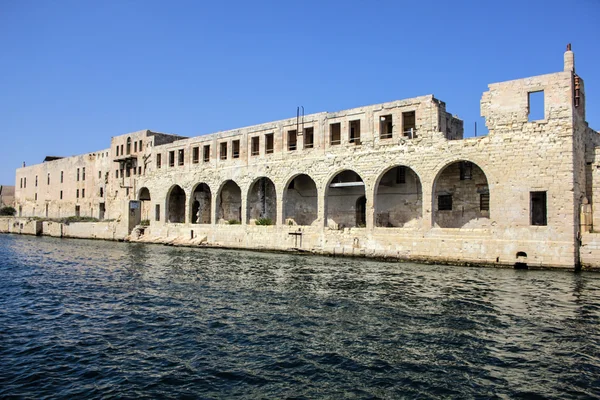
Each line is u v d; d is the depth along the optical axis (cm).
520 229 2981
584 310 1823
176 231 5619
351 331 1577
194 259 3831
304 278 2700
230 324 1680
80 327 1670
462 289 2288
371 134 3809
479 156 3183
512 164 3033
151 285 2538
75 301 2134
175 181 5738
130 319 1775
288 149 4484
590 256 2797
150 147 6275
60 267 3416
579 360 1280
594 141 3388
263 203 5138
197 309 1928
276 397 1062
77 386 1127
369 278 2673
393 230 3588
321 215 4106
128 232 6222
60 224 7538
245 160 4872
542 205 3225
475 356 1322
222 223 5209
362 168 3841
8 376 1191
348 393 1084
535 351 1356
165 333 1577
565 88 2869
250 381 1155
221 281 2631
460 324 1650
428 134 3453
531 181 2956
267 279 2683
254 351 1380
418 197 3891
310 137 4559
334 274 2847
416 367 1241
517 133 3025
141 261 3734
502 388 1105
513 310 1839
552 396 1060
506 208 3044
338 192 4434
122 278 2819
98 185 7912
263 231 4547
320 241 4062
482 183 3547
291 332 1573
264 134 4703
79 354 1367
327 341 1471
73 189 8688
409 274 2808
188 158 5591
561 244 2828
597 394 1070
